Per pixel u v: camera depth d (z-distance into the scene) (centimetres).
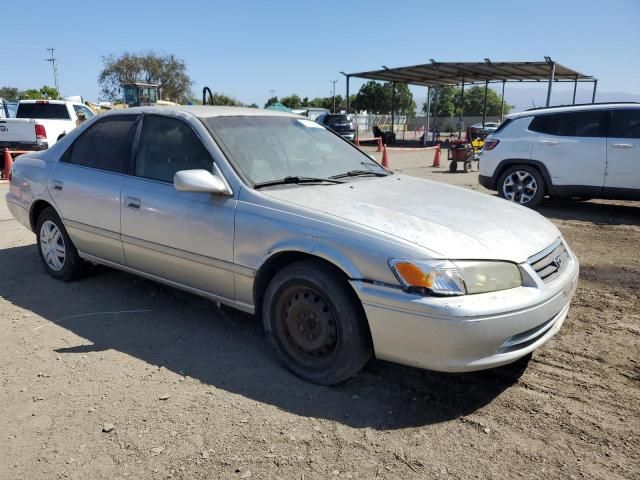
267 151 393
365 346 307
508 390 319
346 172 420
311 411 297
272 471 248
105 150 451
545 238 340
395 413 296
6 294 475
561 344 379
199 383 326
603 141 816
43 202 501
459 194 400
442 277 278
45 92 6050
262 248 334
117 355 362
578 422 287
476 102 8150
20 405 302
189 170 350
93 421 286
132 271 436
